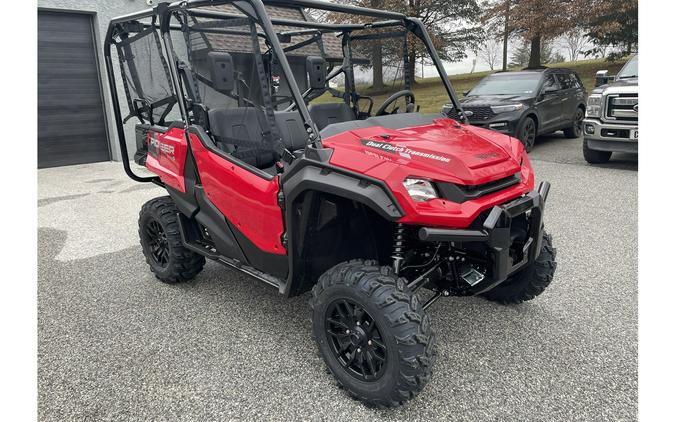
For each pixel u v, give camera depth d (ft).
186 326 10.57
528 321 10.27
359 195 7.20
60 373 8.93
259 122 9.23
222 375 8.74
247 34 8.74
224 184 9.98
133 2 33.12
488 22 50.44
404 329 7.06
